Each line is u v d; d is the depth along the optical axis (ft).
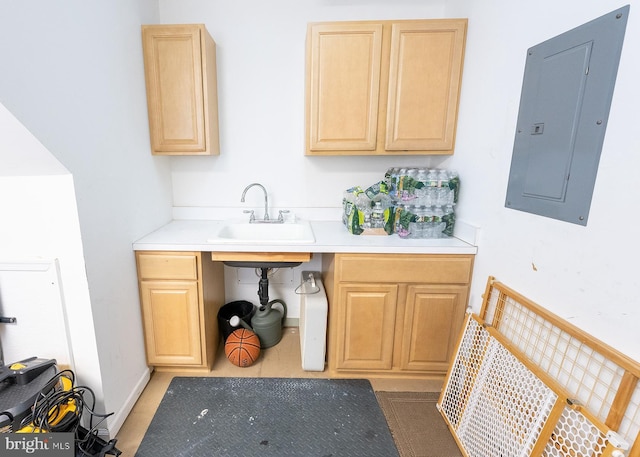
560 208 3.48
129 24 5.07
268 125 6.87
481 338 4.59
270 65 6.61
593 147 3.07
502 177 4.53
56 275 4.02
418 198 5.74
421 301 5.47
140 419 4.94
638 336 2.68
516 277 4.25
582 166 3.20
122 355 4.91
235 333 6.37
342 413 5.14
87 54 3.99
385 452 4.47
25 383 3.77
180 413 5.06
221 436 4.66
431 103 5.68
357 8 6.44
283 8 6.39
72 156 3.74
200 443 4.54
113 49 4.60
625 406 2.70
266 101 6.75
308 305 5.82
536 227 3.86
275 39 6.50
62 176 3.76
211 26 6.39
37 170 3.68
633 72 2.69
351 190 6.48
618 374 2.83
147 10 5.74
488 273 4.91
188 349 5.72
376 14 6.47
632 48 2.69
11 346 4.27
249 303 7.48
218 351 6.72
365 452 4.47
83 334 4.23
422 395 5.57
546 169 3.68
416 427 4.91
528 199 3.98
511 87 4.31
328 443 4.59
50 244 3.98
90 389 4.08
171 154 6.01
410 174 5.91
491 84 4.76
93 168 4.15
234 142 6.93
